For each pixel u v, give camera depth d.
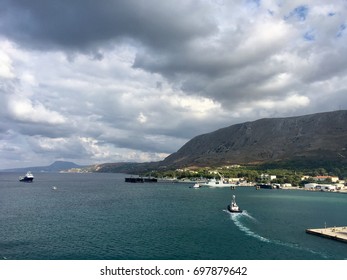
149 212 169.12
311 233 114.31
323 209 186.62
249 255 87.94
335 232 111.69
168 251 92.38
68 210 176.62
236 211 168.62
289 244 99.25
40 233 115.12
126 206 196.25
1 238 107.56
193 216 155.12
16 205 199.88
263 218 150.12
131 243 101.25
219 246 97.50
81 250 93.44
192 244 100.00
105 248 95.38
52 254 89.50
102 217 151.62
